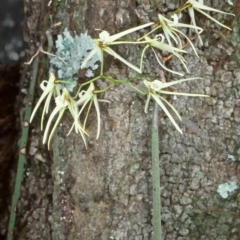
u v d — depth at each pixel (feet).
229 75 1.23
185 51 1.17
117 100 1.21
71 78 1.22
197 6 1.17
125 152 1.22
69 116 1.24
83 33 1.21
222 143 1.24
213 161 1.24
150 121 1.22
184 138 1.23
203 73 1.23
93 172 1.23
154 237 1.18
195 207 1.24
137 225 1.24
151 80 1.21
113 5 1.20
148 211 1.24
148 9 1.20
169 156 1.24
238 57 1.23
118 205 1.23
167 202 1.24
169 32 1.15
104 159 1.23
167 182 1.24
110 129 1.22
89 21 1.21
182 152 1.24
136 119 1.22
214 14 1.22
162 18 1.15
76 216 1.24
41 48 1.22
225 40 1.22
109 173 1.23
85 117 1.22
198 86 1.23
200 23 1.22
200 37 1.21
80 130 1.16
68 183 1.24
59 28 1.24
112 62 1.21
